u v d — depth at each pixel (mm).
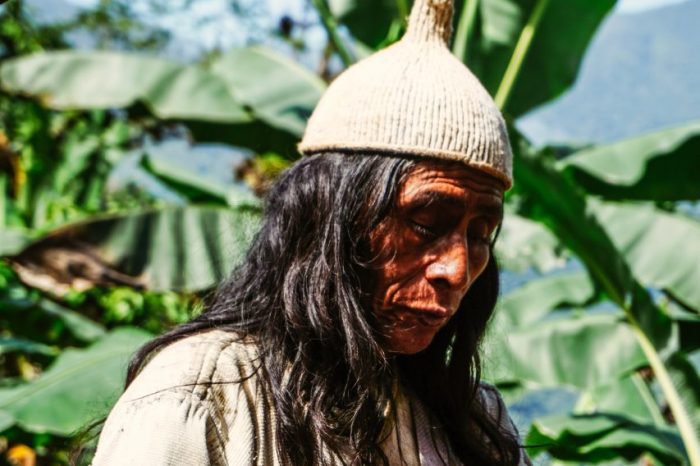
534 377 3389
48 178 6059
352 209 1031
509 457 1259
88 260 3158
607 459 3023
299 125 3812
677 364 3004
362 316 1018
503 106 3887
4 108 5898
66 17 8297
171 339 1043
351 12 3961
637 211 3576
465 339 1217
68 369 3016
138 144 7035
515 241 4102
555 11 3908
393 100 1036
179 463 906
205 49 8930
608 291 2996
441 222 1028
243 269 1146
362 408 1019
